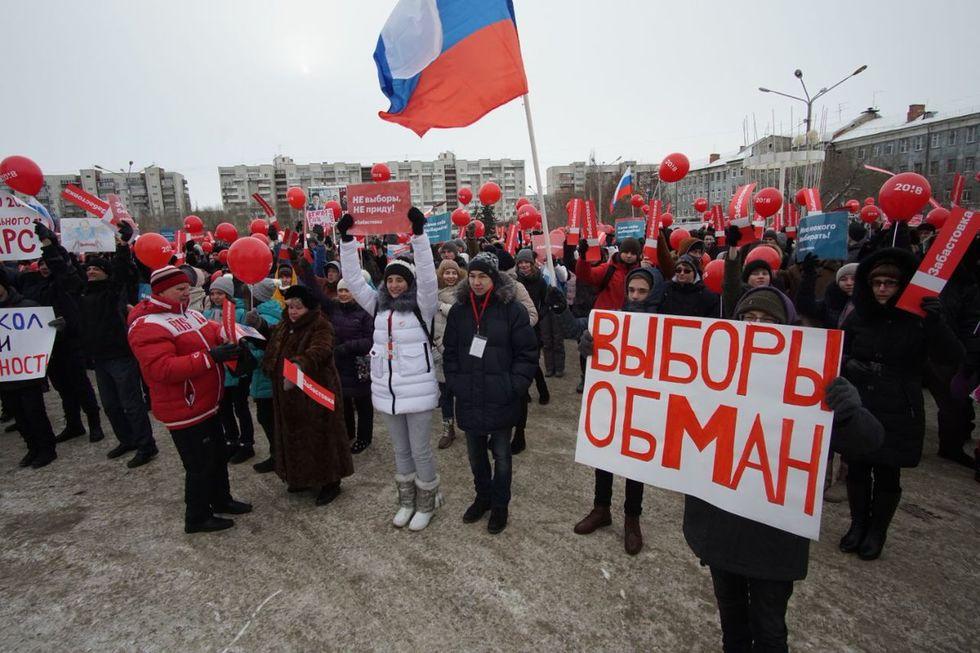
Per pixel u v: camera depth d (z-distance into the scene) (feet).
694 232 38.04
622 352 7.57
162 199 286.66
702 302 11.00
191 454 10.96
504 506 10.88
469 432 10.67
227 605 9.06
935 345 8.41
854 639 7.77
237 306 15.84
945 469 13.01
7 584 9.87
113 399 15.58
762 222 20.85
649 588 9.05
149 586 9.66
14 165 15.02
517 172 383.86
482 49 12.54
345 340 14.76
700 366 6.83
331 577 9.68
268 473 14.39
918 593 8.69
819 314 12.81
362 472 14.19
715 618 8.32
